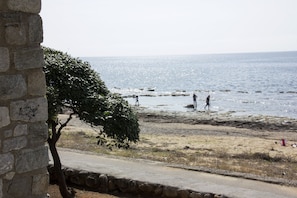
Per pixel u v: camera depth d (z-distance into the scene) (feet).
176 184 28.40
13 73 14.74
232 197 25.86
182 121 111.24
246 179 33.58
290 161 57.31
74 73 26.07
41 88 15.60
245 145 72.18
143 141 72.02
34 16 15.25
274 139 83.51
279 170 48.55
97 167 32.71
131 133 26.53
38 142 15.60
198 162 50.16
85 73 26.78
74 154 39.14
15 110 14.80
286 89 226.17
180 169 35.68
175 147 66.28
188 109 146.30
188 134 88.89
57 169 27.27
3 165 14.48
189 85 277.23
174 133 90.17
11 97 14.67
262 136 88.17
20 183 15.07
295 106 154.30
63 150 41.57
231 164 50.65
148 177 30.19
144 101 177.37
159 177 30.42
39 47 15.49
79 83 25.38
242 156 59.31
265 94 200.34
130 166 34.73
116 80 355.77
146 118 115.96
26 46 15.08
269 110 143.74
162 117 117.60
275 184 32.40
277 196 26.68
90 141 62.18
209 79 330.13
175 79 348.59
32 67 15.28
